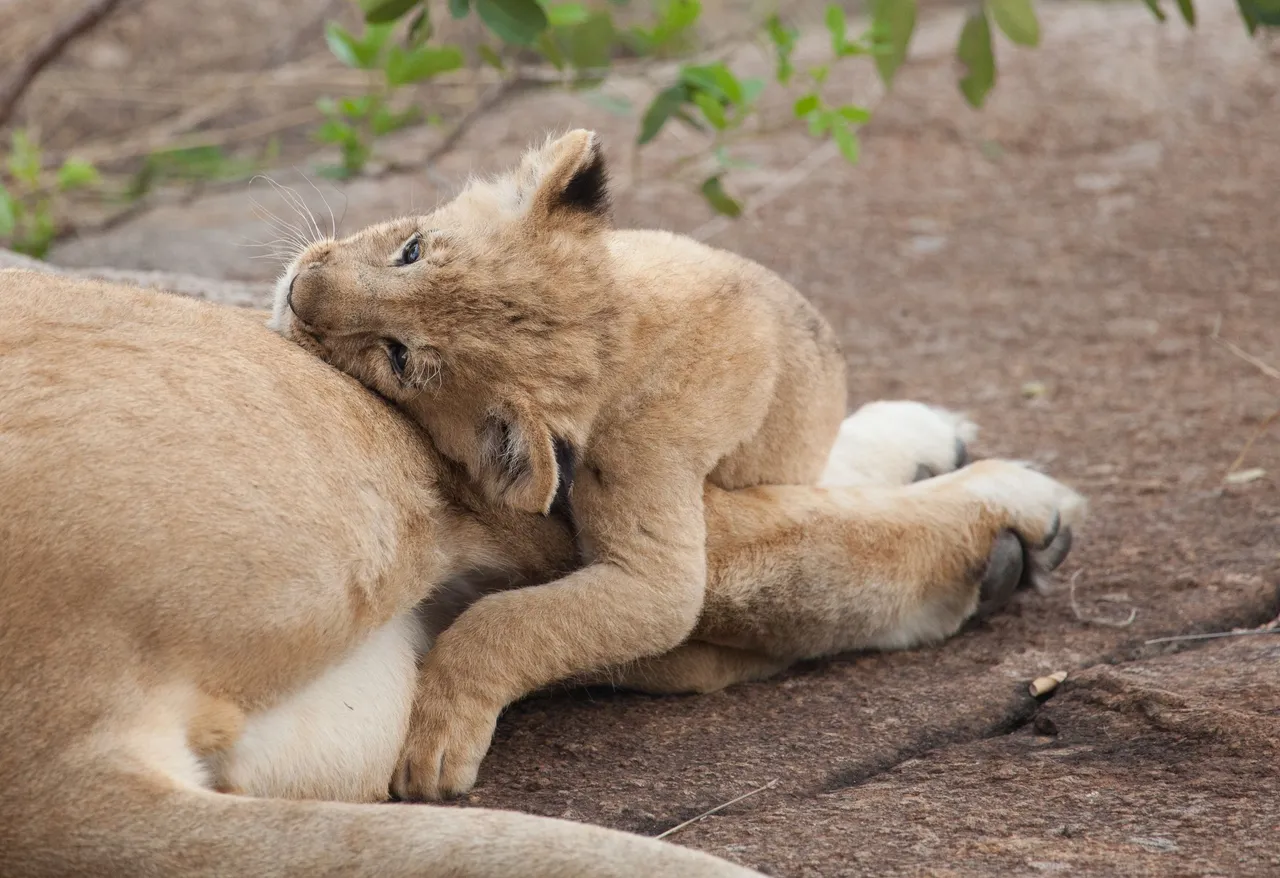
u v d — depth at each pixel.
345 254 7.87
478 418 7.31
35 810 5.11
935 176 17.86
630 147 18.17
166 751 5.30
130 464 5.53
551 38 14.22
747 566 7.70
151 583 5.40
